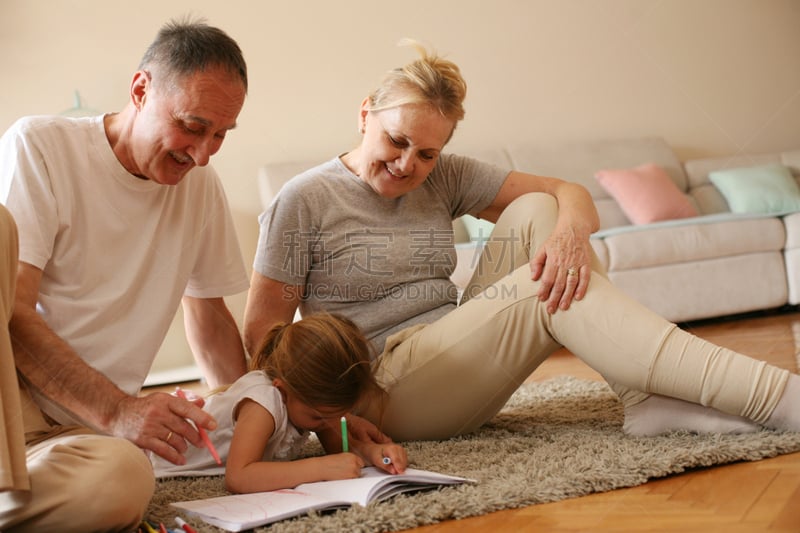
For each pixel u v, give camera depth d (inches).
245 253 157.3
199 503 49.8
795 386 54.6
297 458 61.9
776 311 165.0
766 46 214.2
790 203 180.2
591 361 58.5
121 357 56.4
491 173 72.6
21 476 38.8
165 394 48.1
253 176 158.7
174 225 60.3
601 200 181.5
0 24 140.0
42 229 53.6
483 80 181.8
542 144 186.9
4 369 39.0
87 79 144.5
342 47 165.2
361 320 67.4
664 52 202.1
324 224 67.4
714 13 208.1
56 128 55.9
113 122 57.6
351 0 165.8
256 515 45.2
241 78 54.7
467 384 61.8
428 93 61.2
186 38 53.4
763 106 213.6
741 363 55.0
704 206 191.6
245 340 68.1
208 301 68.2
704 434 57.8
